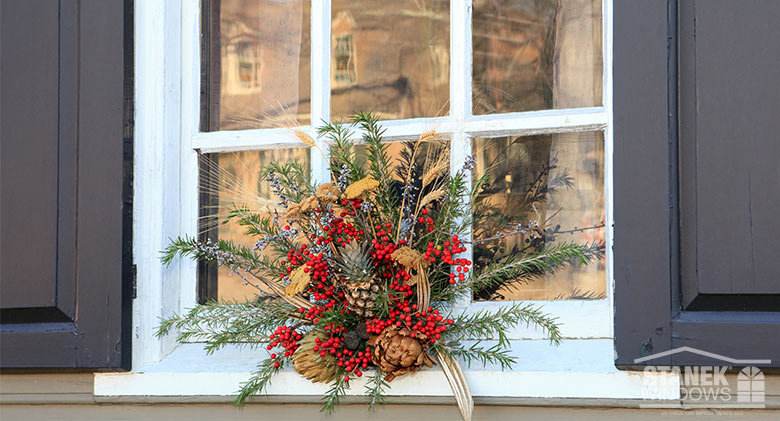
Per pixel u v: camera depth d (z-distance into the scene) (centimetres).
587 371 147
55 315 168
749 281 136
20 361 168
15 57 173
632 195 142
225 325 168
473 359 156
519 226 157
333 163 175
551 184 167
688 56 141
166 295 172
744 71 138
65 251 168
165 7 176
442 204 161
